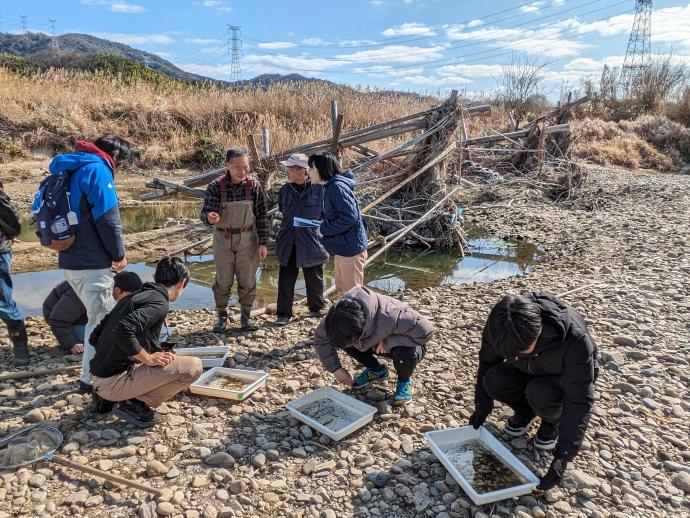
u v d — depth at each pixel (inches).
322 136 645.3
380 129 413.7
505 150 545.6
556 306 121.6
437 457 133.3
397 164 434.0
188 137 725.9
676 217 440.1
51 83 760.3
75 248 150.8
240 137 729.6
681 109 1125.1
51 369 179.8
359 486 127.1
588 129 957.2
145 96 780.6
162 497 120.4
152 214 464.8
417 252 385.1
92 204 148.3
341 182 191.5
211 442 141.6
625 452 140.9
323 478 129.7
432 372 183.3
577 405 119.5
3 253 174.2
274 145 612.4
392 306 150.5
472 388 173.2
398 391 159.9
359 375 174.1
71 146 656.4
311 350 199.9
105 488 124.0
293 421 152.0
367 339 147.9
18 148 623.8
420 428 150.3
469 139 555.8
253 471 131.1
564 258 342.3
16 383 171.6
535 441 139.9
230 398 161.8
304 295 284.8
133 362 144.4
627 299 249.0
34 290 278.7
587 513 120.0
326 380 176.9
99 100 742.5
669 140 936.9
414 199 404.8
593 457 138.9
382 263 361.7
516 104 1274.6
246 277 210.1
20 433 142.2
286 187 216.5
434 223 392.5
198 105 796.0
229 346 197.6
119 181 606.2
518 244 399.2
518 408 142.2
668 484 129.6
